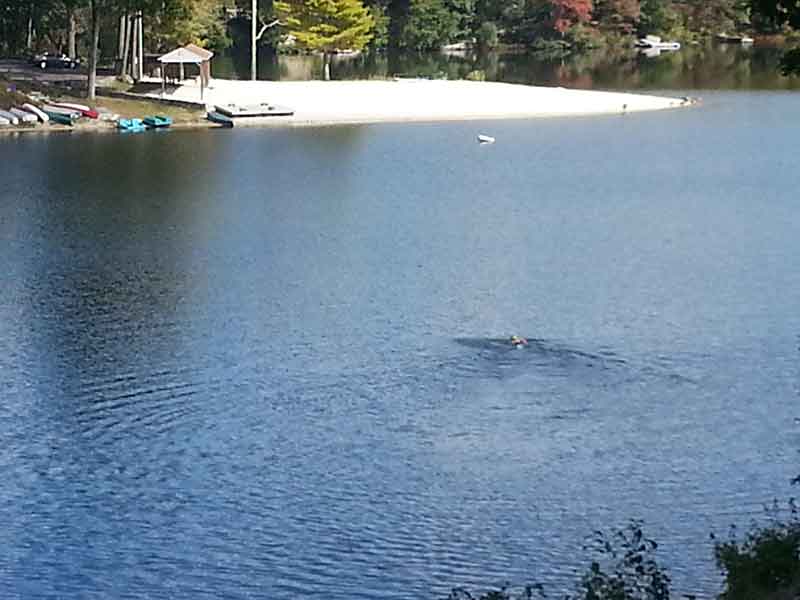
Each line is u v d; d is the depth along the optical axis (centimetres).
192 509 3619
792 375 4616
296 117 11962
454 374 4606
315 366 4719
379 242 6900
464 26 19150
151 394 4450
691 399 4381
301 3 14875
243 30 17912
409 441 4038
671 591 3066
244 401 4384
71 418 4238
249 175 9031
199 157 9781
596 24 19375
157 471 3853
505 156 10100
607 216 7694
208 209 7781
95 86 12188
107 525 3522
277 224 7350
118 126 11131
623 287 5912
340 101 12850
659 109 12938
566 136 11162
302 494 3697
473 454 3941
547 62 17700
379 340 5025
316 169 9350
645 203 8125
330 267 6294
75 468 3869
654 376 4606
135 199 8044
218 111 11806
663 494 3666
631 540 3325
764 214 7756
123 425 4197
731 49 19100
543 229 7300
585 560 3303
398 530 3481
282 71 15800
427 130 11475
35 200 7950
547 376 4588
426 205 8019
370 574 3269
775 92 14325
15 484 3759
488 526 3494
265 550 3394
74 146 10200
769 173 9294
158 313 5406
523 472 3816
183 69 13238
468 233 7169
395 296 5716
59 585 3231
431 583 3228
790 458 3906
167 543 3438
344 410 4300
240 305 5538
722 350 4903
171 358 4812
